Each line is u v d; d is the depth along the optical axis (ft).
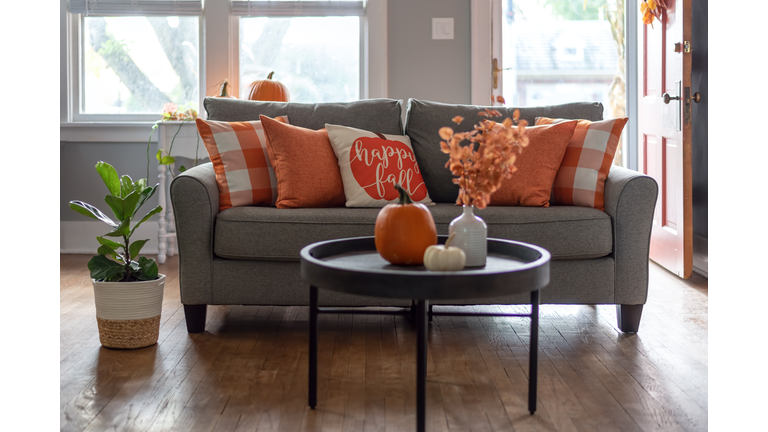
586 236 7.35
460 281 4.52
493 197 8.14
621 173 7.74
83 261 11.91
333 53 12.82
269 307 8.84
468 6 12.42
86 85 12.87
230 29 12.56
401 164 8.37
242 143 8.19
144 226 12.83
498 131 5.18
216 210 7.64
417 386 4.62
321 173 8.11
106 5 12.48
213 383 6.05
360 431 5.06
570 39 13.53
